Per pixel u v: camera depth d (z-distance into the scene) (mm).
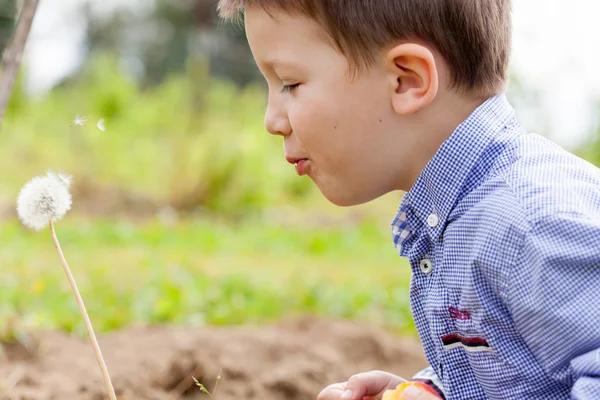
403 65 1510
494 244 1380
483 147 1541
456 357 1540
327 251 7820
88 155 11297
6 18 12328
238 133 10914
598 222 1316
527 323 1342
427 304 1574
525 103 10695
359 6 1491
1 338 3143
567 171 1444
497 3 1643
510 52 1708
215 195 10500
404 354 3611
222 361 2957
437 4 1512
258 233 8883
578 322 1294
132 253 6762
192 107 11117
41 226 1543
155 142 11484
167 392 2729
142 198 10648
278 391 2830
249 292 4867
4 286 4441
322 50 1534
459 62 1555
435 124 1569
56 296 4332
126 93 12289
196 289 4758
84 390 2600
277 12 1545
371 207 11406
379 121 1550
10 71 2031
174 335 3568
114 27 18375
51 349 3189
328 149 1573
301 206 11695
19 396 2477
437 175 1557
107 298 4371
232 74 15789
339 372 3139
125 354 3170
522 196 1391
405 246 1659
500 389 1430
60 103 12508
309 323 4043
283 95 1622
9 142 11578
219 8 1759
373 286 5465
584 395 1245
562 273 1302
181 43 17797
